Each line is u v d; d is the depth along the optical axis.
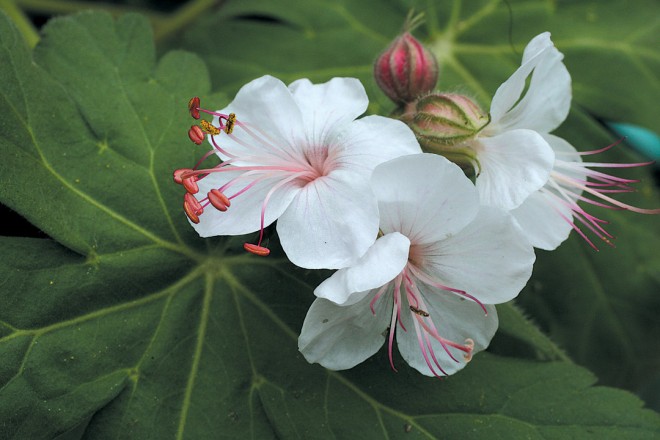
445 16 0.25
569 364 0.20
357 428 0.20
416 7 0.25
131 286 0.20
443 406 0.20
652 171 0.26
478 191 0.19
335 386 0.20
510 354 0.22
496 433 0.19
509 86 0.19
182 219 0.20
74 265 0.19
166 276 0.20
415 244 0.19
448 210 0.18
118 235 0.20
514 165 0.19
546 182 0.19
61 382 0.19
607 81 0.24
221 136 0.19
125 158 0.20
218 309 0.20
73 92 0.20
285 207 0.18
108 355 0.19
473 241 0.18
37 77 0.20
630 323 0.24
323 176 0.19
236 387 0.20
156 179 0.20
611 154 0.24
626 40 0.24
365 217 0.18
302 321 0.20
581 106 0.24
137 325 0.20
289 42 0.24
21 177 0.19
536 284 0.24
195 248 0.20
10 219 0.20
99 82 0.20
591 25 0.25
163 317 0.20
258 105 0.19
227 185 0.19
